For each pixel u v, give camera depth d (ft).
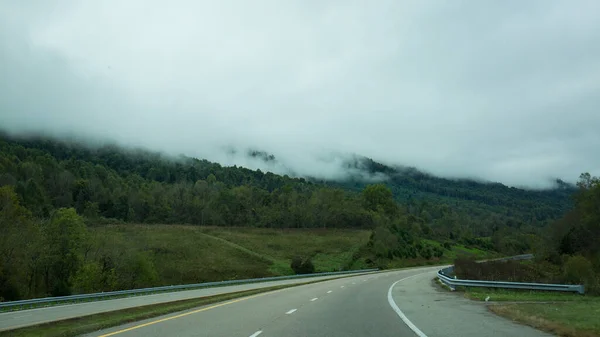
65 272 190.90
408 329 39.65
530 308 55.62
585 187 242.17
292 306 63.67
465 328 39.68
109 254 199.93
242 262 276.21
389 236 336.70
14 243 165.27
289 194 530.68
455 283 94.43
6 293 164.25
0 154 520.83
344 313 53.57
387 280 144.87
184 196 494.59
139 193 485.97
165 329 40.47
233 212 463.42
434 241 460.96
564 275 138.00
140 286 200.64
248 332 38.29
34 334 43.47
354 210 464.65
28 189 382.22
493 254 464.65
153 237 319.06
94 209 394.32
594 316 45.93
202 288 133.59
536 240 255.91
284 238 369.91
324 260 298.35
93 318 56.95
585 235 216.13
